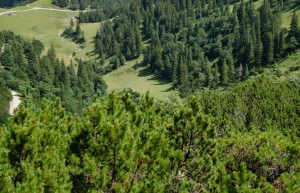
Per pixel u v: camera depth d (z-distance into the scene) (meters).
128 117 17.00
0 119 108.25
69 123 19.28
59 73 184.38
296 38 168.38
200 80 184.38
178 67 195.75
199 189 18.12
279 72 130.12
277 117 40.44
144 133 17.66
